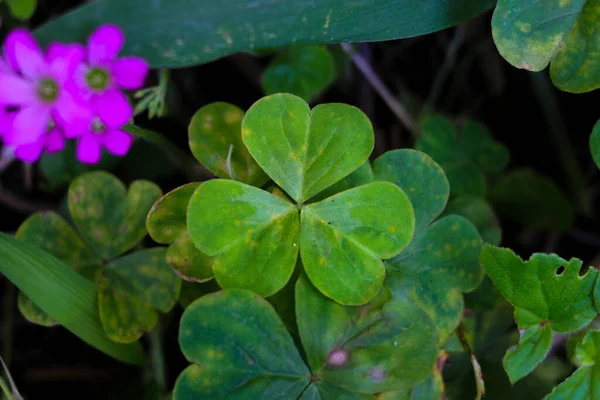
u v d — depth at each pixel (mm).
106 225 372
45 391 421
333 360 344
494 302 369
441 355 362
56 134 373
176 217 354
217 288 371
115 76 373
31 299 355
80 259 371
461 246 358
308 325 344
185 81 442
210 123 366
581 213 430
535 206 419
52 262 359
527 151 443
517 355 346
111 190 373
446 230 359
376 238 344
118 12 399
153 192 373
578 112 432
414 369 342
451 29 440
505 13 358
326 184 345
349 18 384
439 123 418
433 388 356
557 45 359
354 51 422
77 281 363
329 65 411
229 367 340
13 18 426
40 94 366
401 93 442
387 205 343
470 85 447
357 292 343
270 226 344
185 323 339
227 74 443
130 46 397
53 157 418
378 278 344
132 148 422
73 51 365
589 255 429
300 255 349
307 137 346
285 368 343
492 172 417
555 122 433
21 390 420
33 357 423
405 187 356
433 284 357
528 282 344
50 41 403
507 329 374
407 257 358
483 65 443
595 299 342
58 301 359
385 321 345
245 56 439
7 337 419
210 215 340
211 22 393
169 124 435
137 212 372
